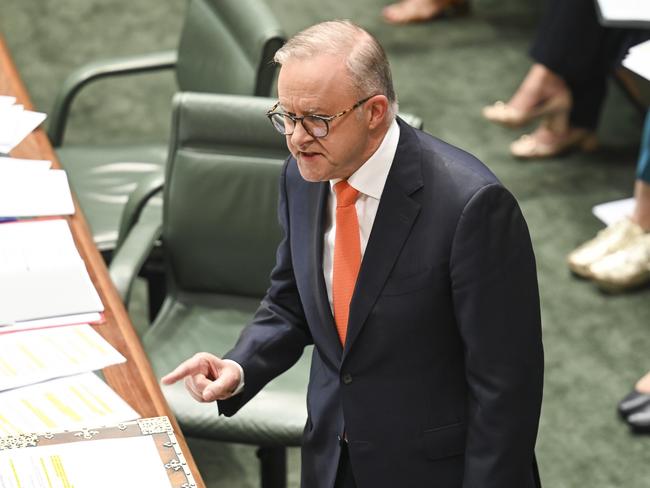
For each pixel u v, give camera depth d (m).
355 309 7.28
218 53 12.54
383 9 21.17
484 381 7.13
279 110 7.00
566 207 15.89
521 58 19.69
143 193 11.12
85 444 7.33
